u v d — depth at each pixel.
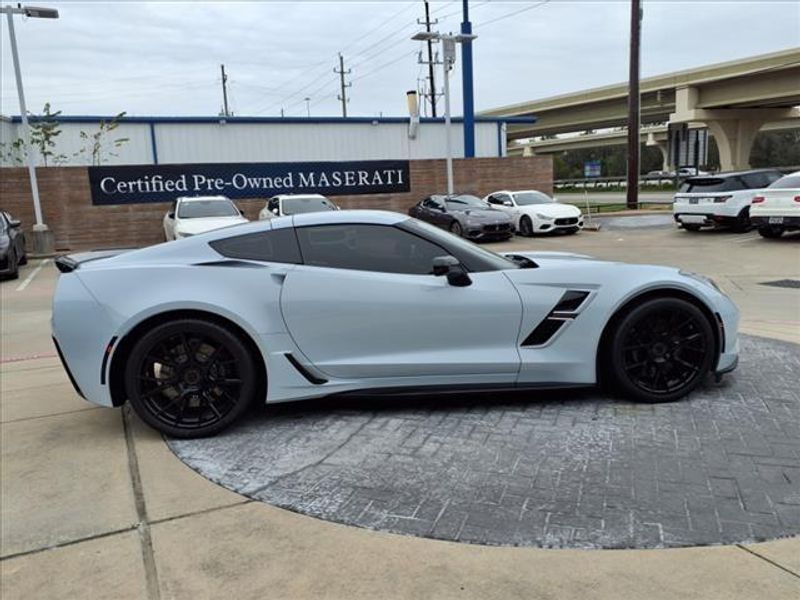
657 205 30.97
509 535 2.74
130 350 3.91
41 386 5.40
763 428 3.76
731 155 54.53
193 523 2.97
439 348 4.05
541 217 19.33
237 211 16.22
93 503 3.21
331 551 2.70
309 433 3.94
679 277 4.22
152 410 3.93
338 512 2.99
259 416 4.26
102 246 20.58
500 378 4.09
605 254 14.70
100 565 2.68
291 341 3.96
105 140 24.05
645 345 4.19
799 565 2.48
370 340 4.01
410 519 2.90
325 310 3.96
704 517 2.82
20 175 19.52
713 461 3.35
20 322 8.96
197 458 3.67
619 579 2.44
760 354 5.33
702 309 4.23
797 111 58.41
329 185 23.33
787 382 4.56
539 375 4.11
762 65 44.66
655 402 4.20
